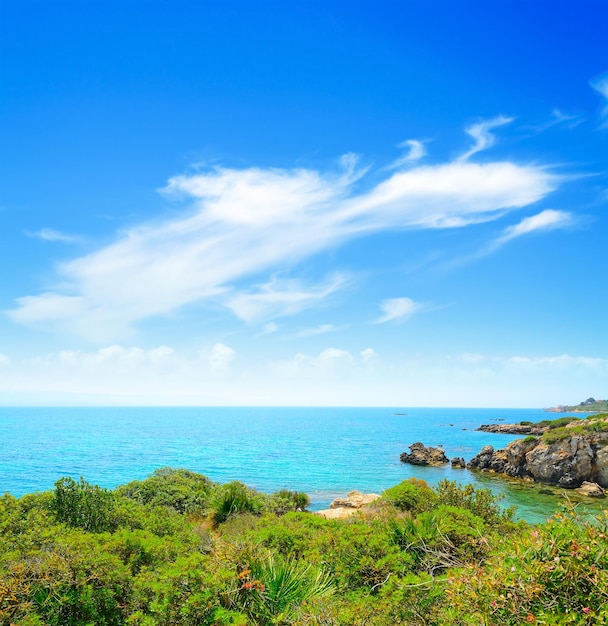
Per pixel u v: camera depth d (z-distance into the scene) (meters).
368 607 6.51
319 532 11.07
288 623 6.38
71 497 12.02
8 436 97.94
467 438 98.38
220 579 6.93
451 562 7.54
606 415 49.94
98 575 7.23
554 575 4.16
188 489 21.12
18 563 7.13
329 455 64.56
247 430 131.00
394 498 14.81
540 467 40.62
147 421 189.75
